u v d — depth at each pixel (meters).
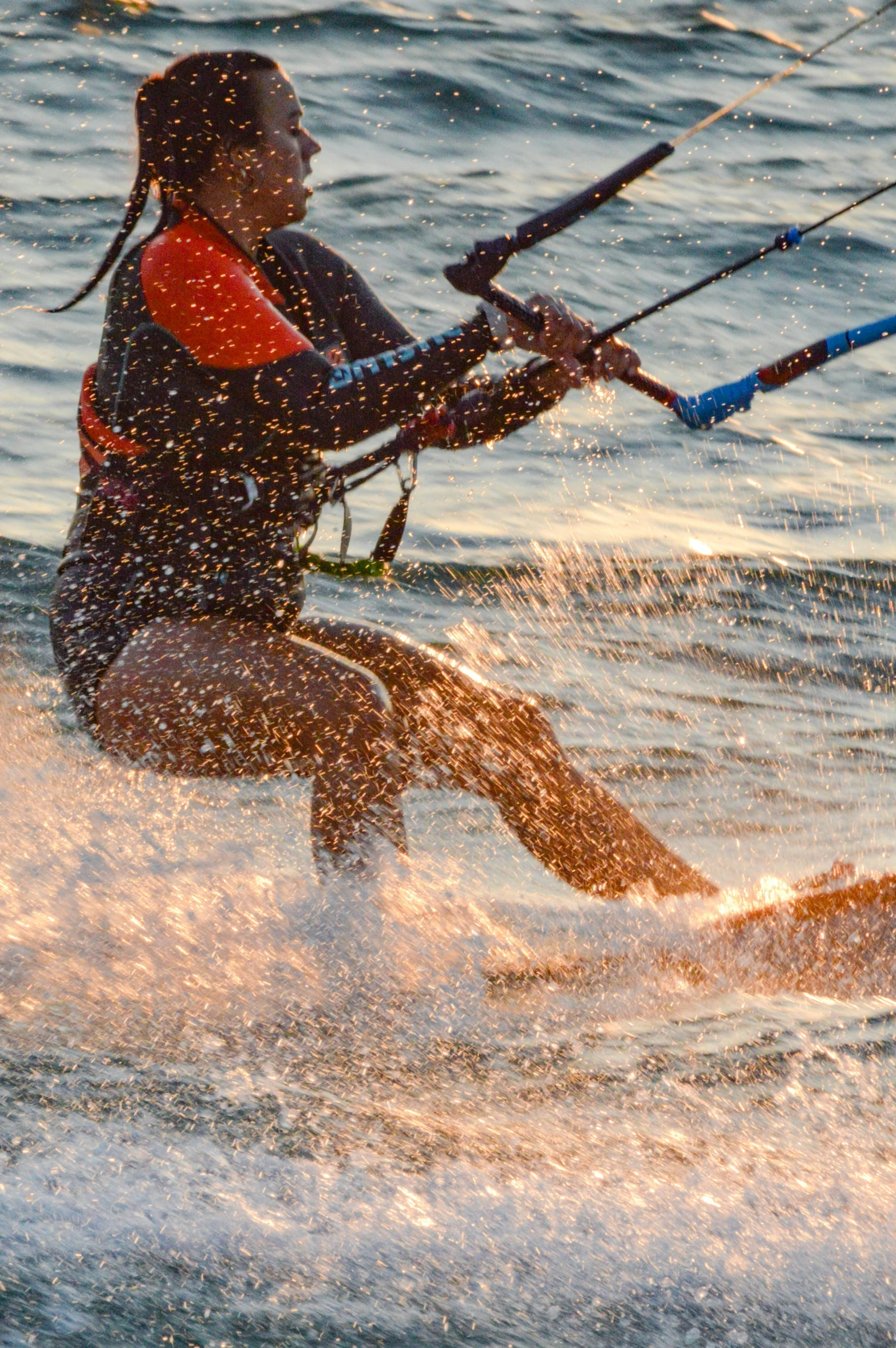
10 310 24.89
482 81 38.97
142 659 10.35
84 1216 6.18
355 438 10.29
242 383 10.14
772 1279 6.23
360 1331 5.70
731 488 22.11
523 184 33.19
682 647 17.20
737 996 9.69
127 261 10.52
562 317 10.47
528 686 15.84
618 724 15.14
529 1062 8.40
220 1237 6.16
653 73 41.91
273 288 11.34
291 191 10.87
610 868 11.24
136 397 10.31
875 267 30.91
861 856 12.53
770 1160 7.22
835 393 25.95
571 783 11.27
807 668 16.94
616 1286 6.12
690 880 11.35
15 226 27.80
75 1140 6.81
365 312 11.82
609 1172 7.02
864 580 19.50
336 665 10.44
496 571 18.92
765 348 26.89
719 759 14.48
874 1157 7.30
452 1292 6.00
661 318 27.59
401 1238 6.30
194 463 10.42
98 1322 5.55
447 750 11.23
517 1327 5.83
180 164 10.61
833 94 42.00
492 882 11.56
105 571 10.70
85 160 30.88
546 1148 7.25
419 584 18.42
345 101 36.78
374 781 10.37
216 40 38.66
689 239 31.27
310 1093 7.71
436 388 10.33
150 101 10.70
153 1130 7.05
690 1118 7.71
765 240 31.53
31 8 38.31
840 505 21.81
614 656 16.84
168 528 10.56
